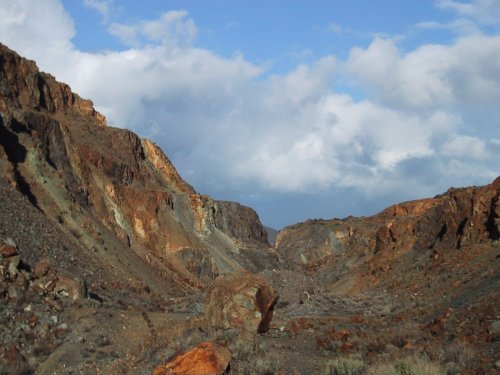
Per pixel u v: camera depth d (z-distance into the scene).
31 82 64.44
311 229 128.38
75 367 17.73
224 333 20.27
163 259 64.44
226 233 90.94
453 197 52.34
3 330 19.19
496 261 36.91
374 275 55.72
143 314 24.91
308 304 44.56
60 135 57.62
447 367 14.93
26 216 37.62
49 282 25.17
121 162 72.06
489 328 18.89
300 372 16.58
